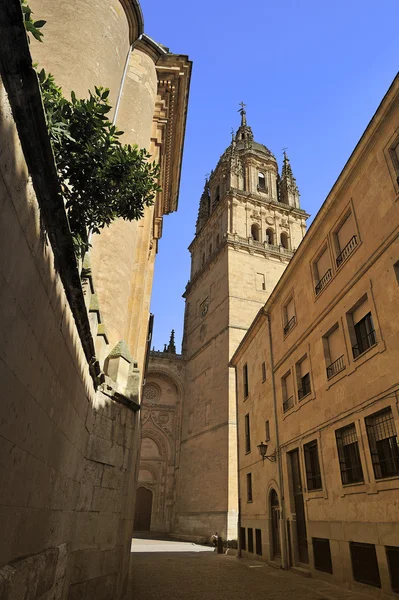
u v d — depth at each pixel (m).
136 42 13.43
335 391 13.27
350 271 13.12
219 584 13.16
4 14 2.35
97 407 7.60
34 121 2.86
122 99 13.19
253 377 23.66
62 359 4.92
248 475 23.16
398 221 10.87
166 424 48.88
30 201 3.23
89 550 6.70
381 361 10.91
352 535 11.42
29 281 3.44
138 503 46.19
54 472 4.85
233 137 60.97
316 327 15.31
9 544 3.44
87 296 6.98
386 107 11.53
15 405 3.35
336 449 12.80
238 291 43.72
